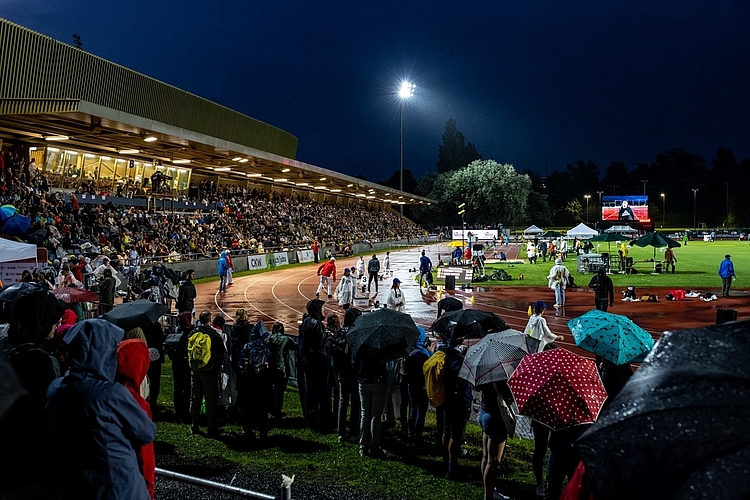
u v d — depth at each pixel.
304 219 60.53
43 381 3.75
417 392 8.43
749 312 22.28
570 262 49.62
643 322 20.28
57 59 34.38
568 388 5.13
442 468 7.38
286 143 76.56
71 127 30.20
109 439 3.31
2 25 30.16
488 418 6.13
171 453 7.77
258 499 4.32
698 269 40.16
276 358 9.30
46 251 19.94
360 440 7.81
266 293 29.56
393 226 86.94
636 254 56.72
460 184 102.56
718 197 159.75
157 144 37.75
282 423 9.62
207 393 8.52
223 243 40.91
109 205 34.22
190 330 9.71
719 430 1.43
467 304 25.47
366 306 25.45
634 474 1.51
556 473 5.55
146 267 29.08
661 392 1.60
